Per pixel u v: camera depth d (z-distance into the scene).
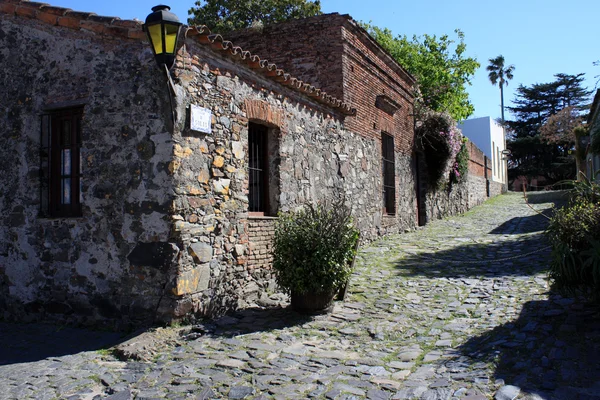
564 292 5.95
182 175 5.97
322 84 11.47
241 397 4.16
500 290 7.50
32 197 6.80
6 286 6.93
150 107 6.04
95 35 6.45
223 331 5.93
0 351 5.50
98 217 6.28
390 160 14.30
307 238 6.54
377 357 5.14
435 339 5.64
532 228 14.09
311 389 4.29
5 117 7.11
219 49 6.57
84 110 6.45
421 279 8.52
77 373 4.72
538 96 53.06
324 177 9.81
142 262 5.98
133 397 4.20
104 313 6.21
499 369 4.55
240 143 7.09
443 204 19.42
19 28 7.06
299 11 21.05
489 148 35.16
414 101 16.41
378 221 12.81
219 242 6.55
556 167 46.81
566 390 4.02
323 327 6.13
